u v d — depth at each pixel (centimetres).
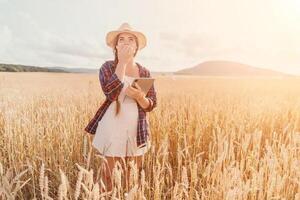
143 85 273
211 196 249
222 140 301
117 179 214
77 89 1065
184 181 227
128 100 284
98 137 289
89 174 192
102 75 283
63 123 414
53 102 713
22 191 303
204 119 454
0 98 651
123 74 265
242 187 233
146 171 309
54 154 350
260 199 244
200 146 383
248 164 290
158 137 402
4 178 211
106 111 288
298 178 271
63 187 185
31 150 352
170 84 1842
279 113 538
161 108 574
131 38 280
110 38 281
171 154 363
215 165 262
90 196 192
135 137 284
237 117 467
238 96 951
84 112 548
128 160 280
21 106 616
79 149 365
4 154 351
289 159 287
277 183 238
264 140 435
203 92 1158
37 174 310
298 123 490
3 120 474
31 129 400
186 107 569
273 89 1457
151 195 270
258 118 477
